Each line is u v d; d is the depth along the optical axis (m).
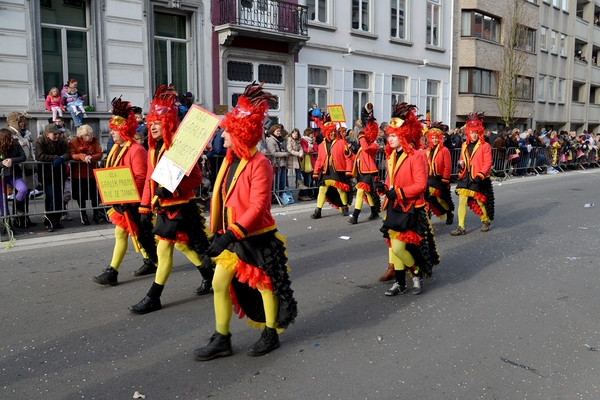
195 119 4.21
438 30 23.81
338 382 3.56
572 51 35.41
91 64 12.91
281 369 3.74
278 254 3.76
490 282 5.89
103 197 5.24
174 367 3.76
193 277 5.89
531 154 19.83
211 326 4.51
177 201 4.64
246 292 3.96
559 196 13.30
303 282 5.86
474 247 7.57
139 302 4.85
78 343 4.15
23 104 11.73
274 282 3.72
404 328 4.52
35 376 3.62
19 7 11.52
